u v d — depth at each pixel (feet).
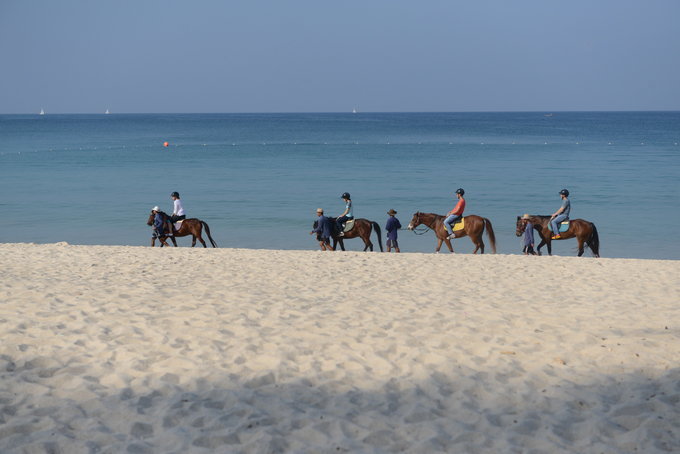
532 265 49.57
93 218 93.97
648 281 42.29
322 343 25.77
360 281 41.34
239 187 128.16
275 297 34.99
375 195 116.16
